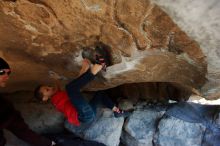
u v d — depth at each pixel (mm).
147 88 4820
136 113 4762
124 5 2328
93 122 4695
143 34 2596
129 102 4801
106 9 2395
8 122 2891
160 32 2529
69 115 3354
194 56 2742
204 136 4352
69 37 2811
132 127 4641
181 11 2234
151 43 2699
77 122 3373
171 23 2389
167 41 2627
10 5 2496
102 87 3934
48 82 3912
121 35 2660
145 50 2824
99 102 4051
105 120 4680
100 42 2812
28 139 2994
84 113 3260
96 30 2660
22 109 4727
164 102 4898
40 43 2980
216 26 2291
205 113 4578
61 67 3420
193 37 2484
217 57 2654
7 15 2623
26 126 3000
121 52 2896
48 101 4844
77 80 3074
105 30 2641
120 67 3240
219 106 4586
